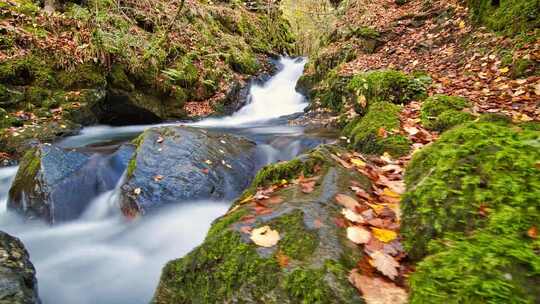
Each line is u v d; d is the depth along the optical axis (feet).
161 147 15.72
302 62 54.03
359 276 5.64
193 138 16.72
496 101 16.98
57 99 26.27
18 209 15.02
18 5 29.40
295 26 62.39
